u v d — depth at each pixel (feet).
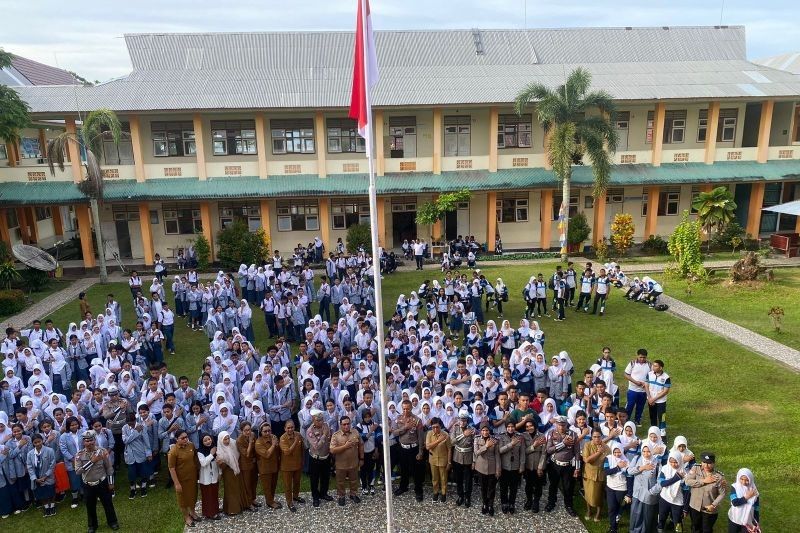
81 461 32.35
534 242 111.04
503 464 33.45
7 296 75.72
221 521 33.99
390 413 37.04
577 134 92.73
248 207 103.81
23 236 109.50
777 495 34.71
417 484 35.53
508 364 42.88
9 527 33.96
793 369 53.11
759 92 102.68
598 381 38.17
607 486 31.68
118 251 103.96
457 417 35.17
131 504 36.01
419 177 102.27
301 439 35.17
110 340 54.34
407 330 50.90
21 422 36.42
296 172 101.96
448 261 91.86
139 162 97.19
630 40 123.03
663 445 31.45
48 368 49.57
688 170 105.09
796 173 104.06
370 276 86.07
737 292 77.66
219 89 100.94
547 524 33.04
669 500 30.35
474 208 108.99
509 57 118.52
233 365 44.91
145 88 100.27
